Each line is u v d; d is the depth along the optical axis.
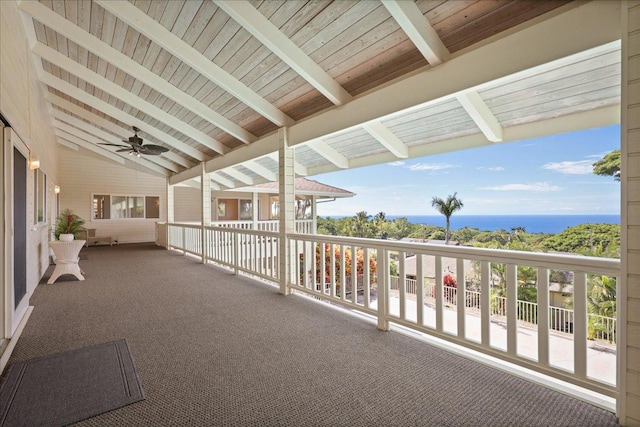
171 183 9.92
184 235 8.72
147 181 12.41
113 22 3.55
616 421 1.75
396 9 2.29
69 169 11.03
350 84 3.47
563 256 1.94
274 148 4.99
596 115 2.88
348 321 3.38
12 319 2.86
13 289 2.95
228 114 5.11
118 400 1.97
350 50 3.04
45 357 2.56
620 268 1.69
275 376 2.25
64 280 5.45
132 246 10.76
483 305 2.35
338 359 2.51
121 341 2.87
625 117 1.64
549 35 2.03
